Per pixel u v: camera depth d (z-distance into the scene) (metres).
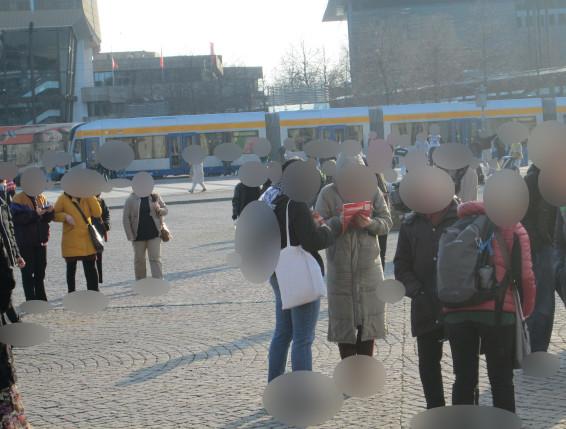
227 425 6.29
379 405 6.55
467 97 71.31
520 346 4.98
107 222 12.65
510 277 4.95
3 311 5.59
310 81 89.50
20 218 11.79
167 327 10.26
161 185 47.28
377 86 79.50
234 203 11.62
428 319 5.62
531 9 104.12
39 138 52.22
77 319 11.03
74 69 83.25
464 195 9.05
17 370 8.44
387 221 6.90
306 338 6.52
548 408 6.26
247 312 10.96
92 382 7.82
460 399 4.95
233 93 93.81
